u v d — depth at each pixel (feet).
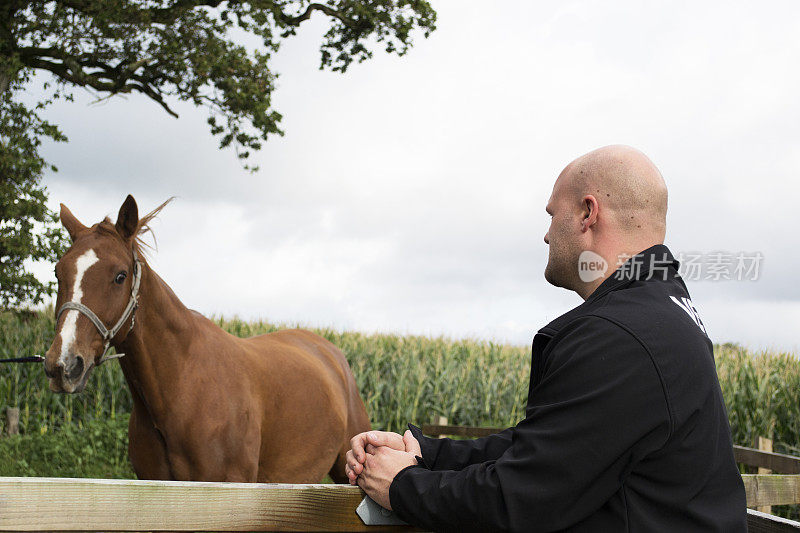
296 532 3.78
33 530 3.10
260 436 12.00
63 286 9.88
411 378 33.42
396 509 3.75
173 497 3.45
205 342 11.48
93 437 24.50
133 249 10.53
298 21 44.57
